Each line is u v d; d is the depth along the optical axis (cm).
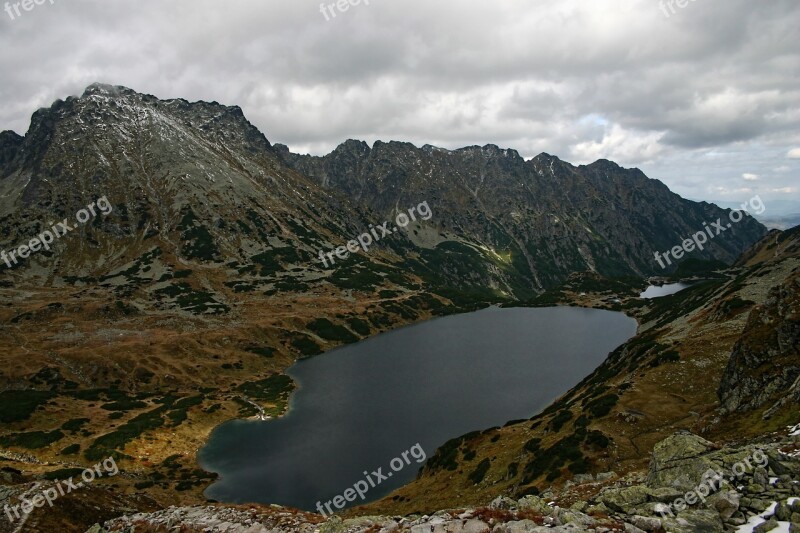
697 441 2303
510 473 5650
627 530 1652
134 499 5066
